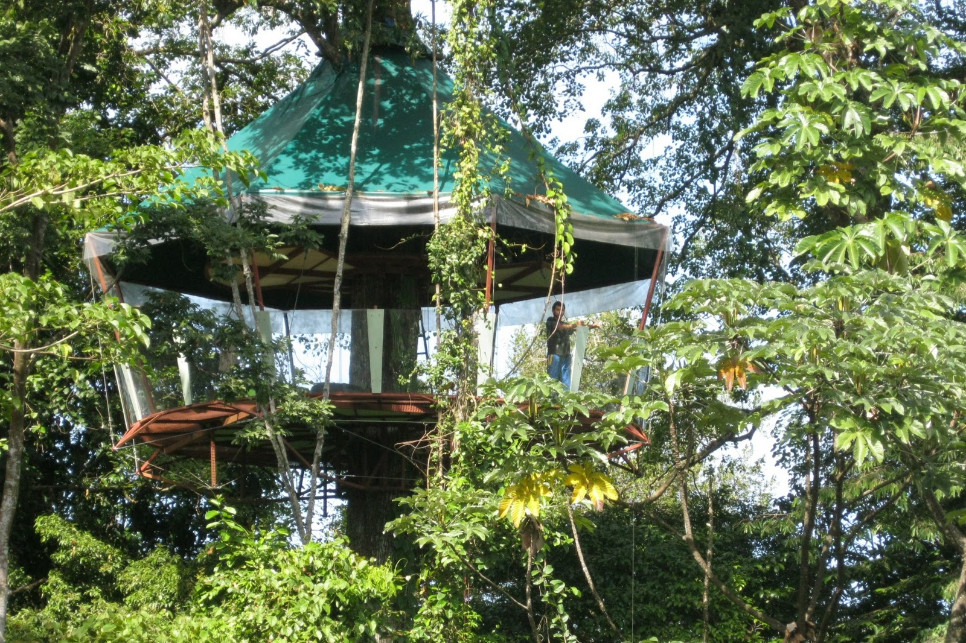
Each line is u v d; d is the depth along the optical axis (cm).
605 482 987
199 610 1266
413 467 1630
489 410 989
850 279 914
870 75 1001
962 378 869
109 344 1153
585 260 1781
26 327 1112
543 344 1425
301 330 1451
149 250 1445
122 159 1256
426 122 1608
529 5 2231
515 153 1611
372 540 1609
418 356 1440
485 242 1449
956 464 988
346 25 1567
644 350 948
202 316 1380
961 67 2069
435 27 1534
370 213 1450
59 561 1895
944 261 1041
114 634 1074
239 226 1428
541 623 1277
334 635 1132
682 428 1266
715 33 2239
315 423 1387
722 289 909
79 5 1661
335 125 1600
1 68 1502
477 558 1320
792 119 993
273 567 1191
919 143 1045
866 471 1911
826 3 1080
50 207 1196
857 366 855
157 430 1519
